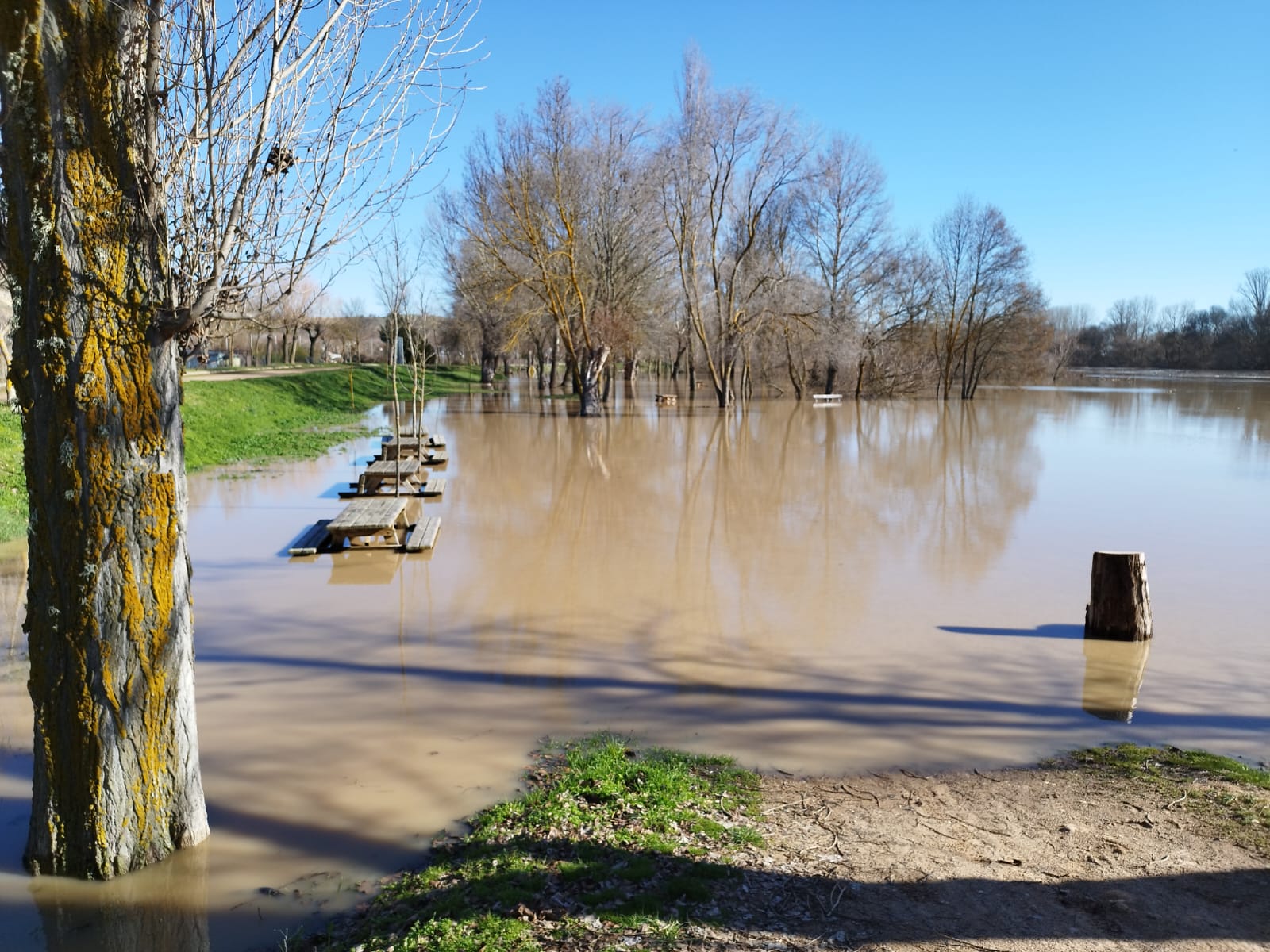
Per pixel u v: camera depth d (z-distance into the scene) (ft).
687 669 22.93
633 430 90.84
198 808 13.94
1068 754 17.69
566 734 18.71
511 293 109.09
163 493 12.75
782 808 14.96
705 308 139.54
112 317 12.01
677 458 68.54
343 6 13.50
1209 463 66.80
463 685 21.66
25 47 11.46
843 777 16.47
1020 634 25.95
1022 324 179.11
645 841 13.21
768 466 63.87
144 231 12.22
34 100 11.57
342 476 57.77
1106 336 362.53
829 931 10.90
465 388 170.91
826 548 37.58
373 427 92.48
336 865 13.58
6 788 16.20
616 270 114.73
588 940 10.53
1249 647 24.71
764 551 36.94
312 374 132.98
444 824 14.82
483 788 16.16
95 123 11.77
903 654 24.11
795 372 153.17
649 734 18.69
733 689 21.43
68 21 11.54
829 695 21.07
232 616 27.66
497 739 18.43
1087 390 196.54
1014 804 15.12
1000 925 11.12
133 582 12.66
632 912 11.11
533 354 217.36
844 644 25.00
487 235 107.04
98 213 11.84
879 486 55.31
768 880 12.19
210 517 43.80
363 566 34.35
